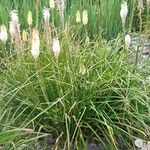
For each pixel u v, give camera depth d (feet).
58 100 2.96
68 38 3.41
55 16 4.25
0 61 3.66
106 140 3.13
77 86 3.12
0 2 4.58
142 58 3.82
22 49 3.29
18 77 3.24
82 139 2.96
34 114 3.15
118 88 3.07
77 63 3.24
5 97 3.17
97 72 3.14
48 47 3.25
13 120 2.97
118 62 3.26
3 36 3.12
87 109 3.12
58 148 3.08
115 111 3.17
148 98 3.08
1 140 2.88
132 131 3.12
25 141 2.83
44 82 3.14
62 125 3.14
